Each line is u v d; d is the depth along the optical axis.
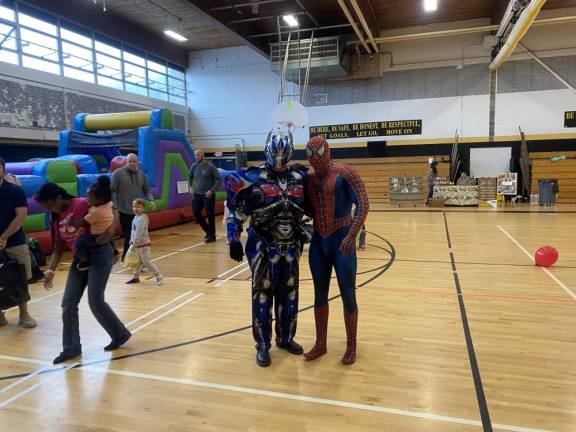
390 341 3.27
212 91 17.66
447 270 5.46
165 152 9.99
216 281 5.19
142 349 3.22
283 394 2.53
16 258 3.64
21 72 11.08
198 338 3.43
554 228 8.61
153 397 2.53
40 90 11.62
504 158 14.71
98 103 13.49
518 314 3.81
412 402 2.41
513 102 14.45
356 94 15.87
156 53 16.02
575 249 6.58
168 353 3.15
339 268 2.81
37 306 4.34
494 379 2.65
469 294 4.44
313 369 2.85
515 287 4.66
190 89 17.94
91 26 13.19
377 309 4.01
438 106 15.14
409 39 14.39
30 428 2.24
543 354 2.99
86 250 3.04
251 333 3.52
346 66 14.81
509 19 11.07
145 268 5.88
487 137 14.78
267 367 2.89
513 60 14.30
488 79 14.59
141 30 15.23
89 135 10.45
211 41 16.61
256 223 2.85
